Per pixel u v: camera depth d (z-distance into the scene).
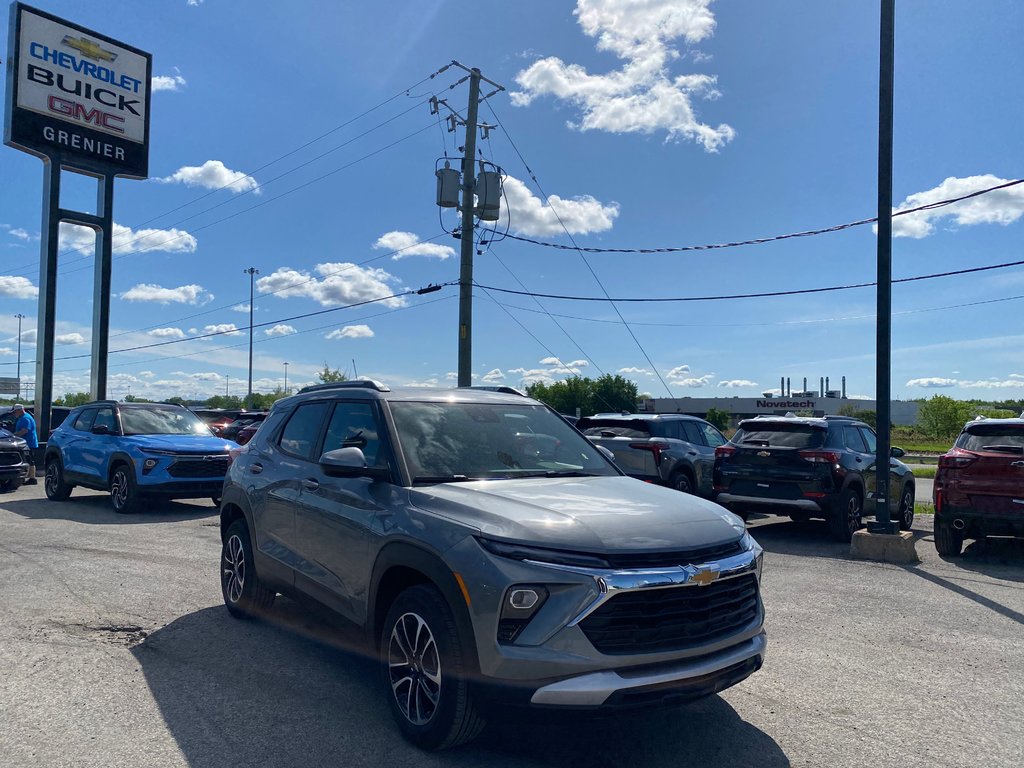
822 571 8.40
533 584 3.41
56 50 21.56
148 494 11.67
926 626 6.25
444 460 4.55
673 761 3.79
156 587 7.11
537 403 5.61
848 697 4.71
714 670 3.58
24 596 6.71
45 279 21.48
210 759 3.70
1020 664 5.35
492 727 4.16
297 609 6.45
